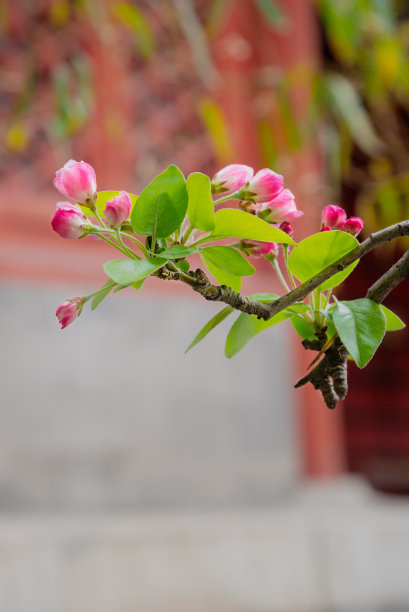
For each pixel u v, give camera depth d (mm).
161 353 4820
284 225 1154
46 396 4445
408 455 7746
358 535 4418
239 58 5219
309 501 4977
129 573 3793
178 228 985
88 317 4641
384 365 7891
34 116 4672
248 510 4801
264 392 5086
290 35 5281
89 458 4512
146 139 5020
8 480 4285
